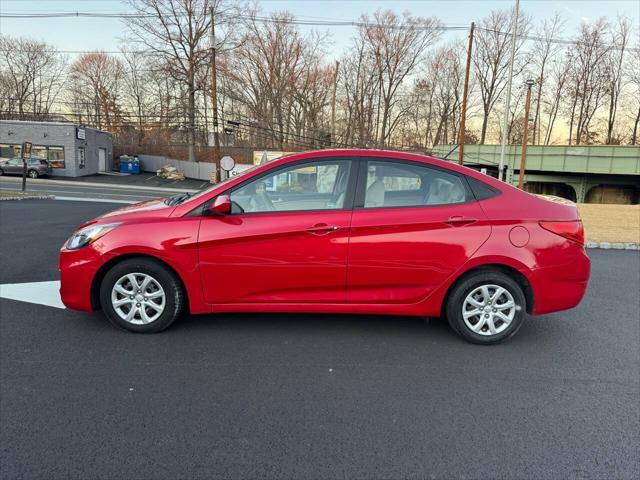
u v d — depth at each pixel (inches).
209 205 144.1
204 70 1686.8
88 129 1473.9
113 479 82.5
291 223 141.3
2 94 1991.9
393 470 86.8
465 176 148.5
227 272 143.0
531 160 1370.6
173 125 1839.3
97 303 150.3
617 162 1268.5
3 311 168.4
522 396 116.7
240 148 1788.9
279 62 1793.8
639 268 282.2
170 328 155.7
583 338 158.4
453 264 143.2
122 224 144.3
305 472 85.7
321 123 1911.9
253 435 97.0
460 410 109.2
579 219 149.8
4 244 297.1
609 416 108.2
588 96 1966.0
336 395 114.7
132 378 120.4
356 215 142.6
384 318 171.3
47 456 88.2
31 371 122.7
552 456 92.3
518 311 146.1
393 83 1978.3
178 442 93.9
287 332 155.0
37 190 912.3
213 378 121.6
